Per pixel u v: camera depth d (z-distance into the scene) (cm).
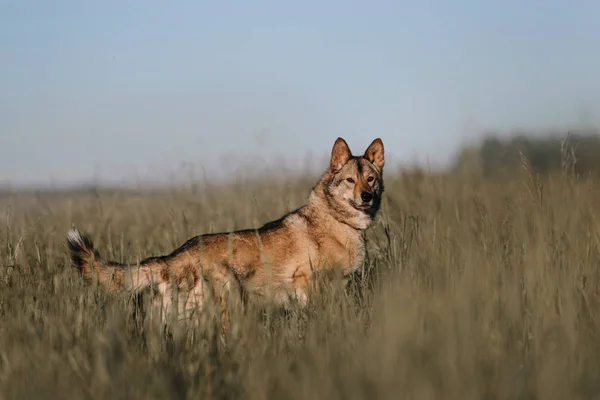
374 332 547
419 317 549
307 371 488
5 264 841
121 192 1448
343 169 901
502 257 763
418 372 461
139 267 785
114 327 559
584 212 945
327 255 873
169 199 1417
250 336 605
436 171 1242
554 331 554
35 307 682
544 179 1098
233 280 805
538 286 630
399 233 965
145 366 532
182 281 789
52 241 1050
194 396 507
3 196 1333
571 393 450
